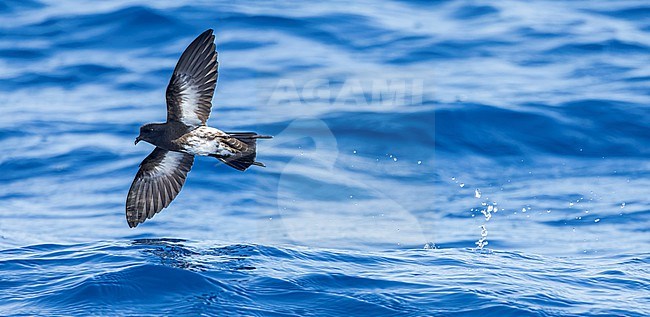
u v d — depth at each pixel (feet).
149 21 81.56
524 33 80.02
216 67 30.76
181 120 31.24
